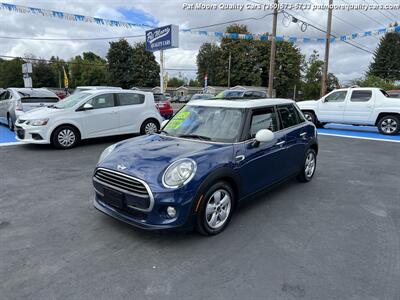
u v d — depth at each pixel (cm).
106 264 286
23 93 1071
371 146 917
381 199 469
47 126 770
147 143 385
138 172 312
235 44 5628
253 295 246
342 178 580
